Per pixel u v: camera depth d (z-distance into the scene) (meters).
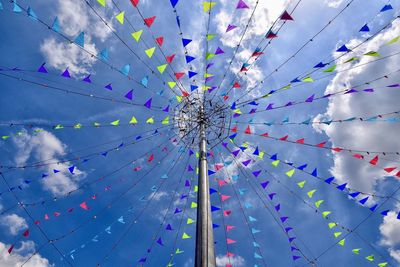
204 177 5.71
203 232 4.51
